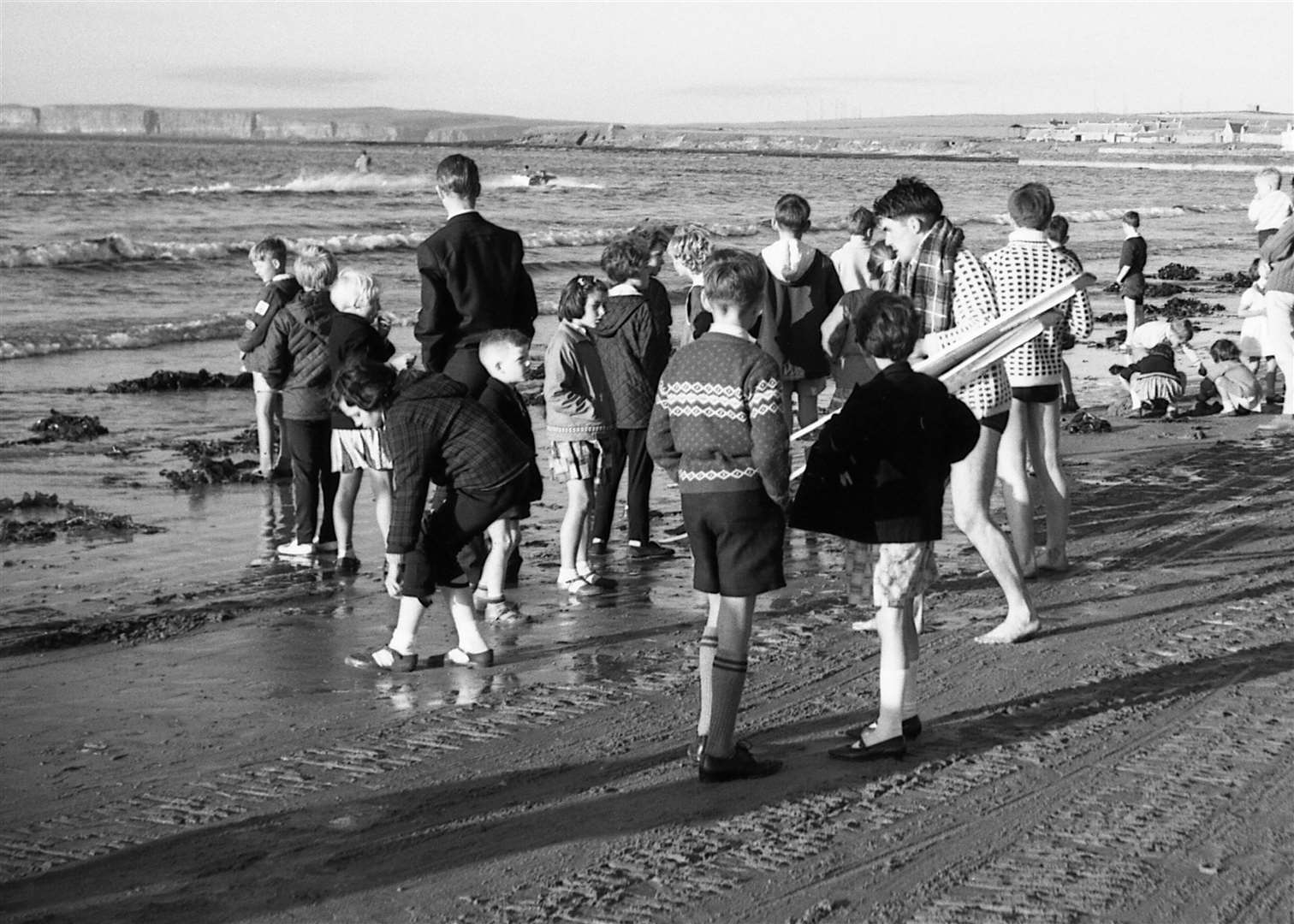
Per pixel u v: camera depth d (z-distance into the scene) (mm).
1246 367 14656
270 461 11766
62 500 10664
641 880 4219
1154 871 4250
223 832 4645
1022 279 7531
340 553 8648
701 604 7777
